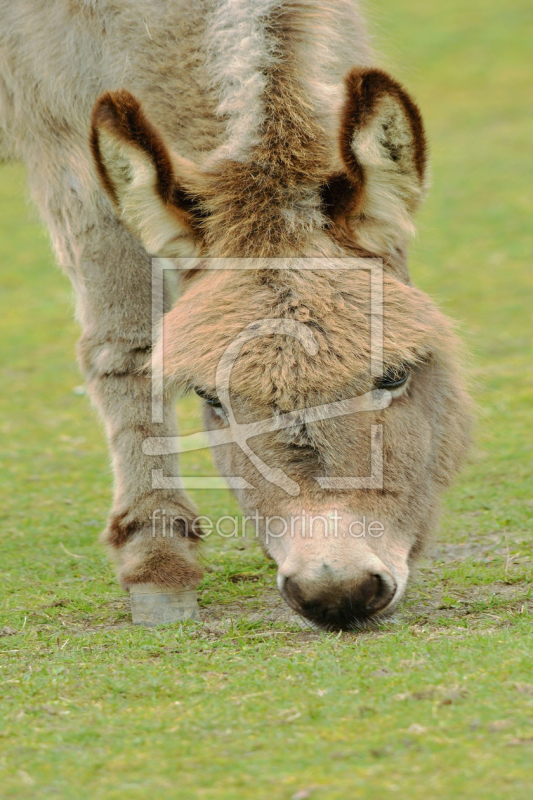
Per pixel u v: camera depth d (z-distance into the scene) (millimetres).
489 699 10461
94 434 30672
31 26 17047
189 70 15484
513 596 15383
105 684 11984
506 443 25500
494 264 46031
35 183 17922
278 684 11508
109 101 12789
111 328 16906
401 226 13469
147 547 16234
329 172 13234
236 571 18312
